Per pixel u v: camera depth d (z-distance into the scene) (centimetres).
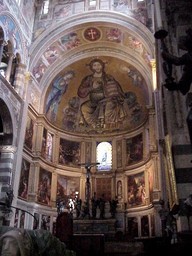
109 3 2519
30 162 2380
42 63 2548
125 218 2495
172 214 1003
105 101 3036
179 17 964
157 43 1355
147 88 2567
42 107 2566
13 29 2142
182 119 864
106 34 2578
